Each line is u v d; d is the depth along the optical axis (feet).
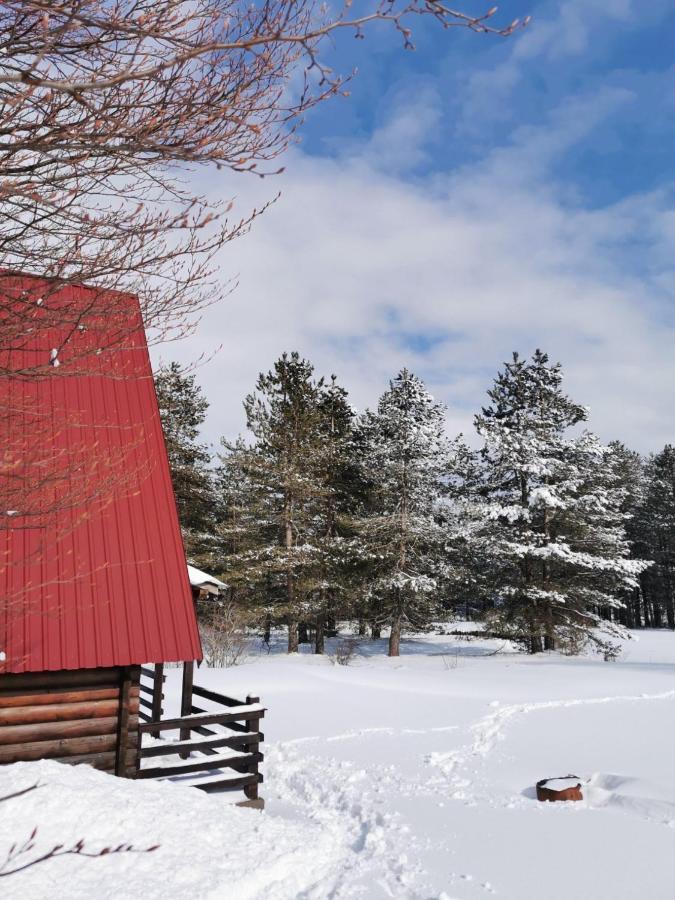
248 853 20.83
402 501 107.86
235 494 119.44
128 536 30.50
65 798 20.18
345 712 51.55
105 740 27.17
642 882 19.12
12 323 13.29
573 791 28.86
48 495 17.69
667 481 194.70
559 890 18.97
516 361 112.88
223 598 98.73
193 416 114.73
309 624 116.26
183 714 36.68
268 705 53.67
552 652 101.91
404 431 108.88
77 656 26.40
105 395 35.12
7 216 12.25
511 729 45.06
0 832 18.10
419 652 113.19
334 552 108.99
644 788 29.01
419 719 49.16
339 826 26.78
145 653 27.55
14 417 17.43
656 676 67.97
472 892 19.15
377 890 19.71
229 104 11.37
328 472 116.47
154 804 21.99
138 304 14.20
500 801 29.19
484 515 104.99
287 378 111.75
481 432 107.86
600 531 105.70
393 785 32.53
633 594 200.54
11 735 25.88
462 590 117.39
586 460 109.70
